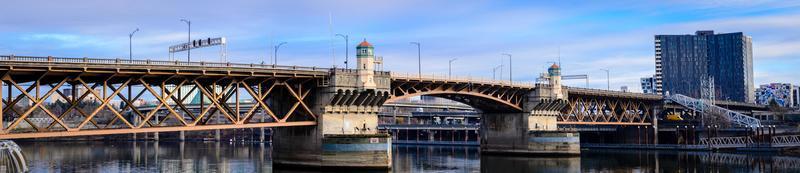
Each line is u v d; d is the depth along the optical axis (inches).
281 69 3371.1
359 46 3752.5
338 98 3641.7
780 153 5664.4
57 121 2687.0
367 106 3823.8
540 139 5251.0
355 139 3595.0
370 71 3747.5
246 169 4200.3
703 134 6412.4
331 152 3597.4
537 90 5260.8
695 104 6968.5
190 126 3093.0
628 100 6397.6
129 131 2888.8
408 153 6033.5
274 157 3880.4
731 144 6102.4
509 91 5123.0
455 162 4820.4
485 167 4392.2
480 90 4756.4
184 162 4778.5
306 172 3639.3
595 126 7126.0
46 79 2957.7
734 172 4072.3
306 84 3708.2
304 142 3718.0
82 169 4168.3
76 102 2758.4
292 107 3563.0
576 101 5772.6
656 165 4576.8
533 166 4468.5
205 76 3117.6
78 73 2746.1
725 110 6948.8
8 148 3112.7
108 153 5836.6
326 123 3646.7
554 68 5374.0
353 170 3595.0
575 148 5255.9
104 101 2795.3
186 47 4205.2
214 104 3186.5
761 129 6072.8
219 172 3998.5
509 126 5423.2
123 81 3016.7
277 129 3885.3
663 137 6835.6
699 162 4785.9
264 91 3782.0
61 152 5930.1
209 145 7854.3
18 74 2726.4
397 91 4207.7
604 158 5187.0
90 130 2758.4
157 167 4345.5
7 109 2610.7
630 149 6525.6
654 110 6697.8
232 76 3201.3
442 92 4421.8
